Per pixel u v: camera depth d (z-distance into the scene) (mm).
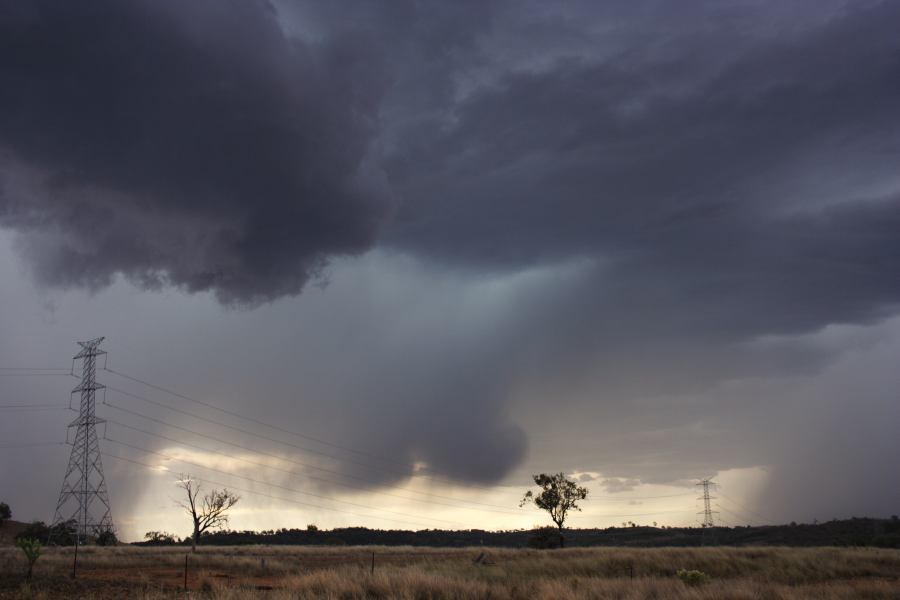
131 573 36031
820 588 29688
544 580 32219
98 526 91312
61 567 37281
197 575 36688
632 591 26781
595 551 60844
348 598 25359
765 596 27266
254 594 24375
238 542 126375
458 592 26094
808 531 141625
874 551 58531
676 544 132125
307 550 73812
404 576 28891
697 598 25547
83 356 93625
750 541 136000
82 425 91625
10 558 41562
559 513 105625
